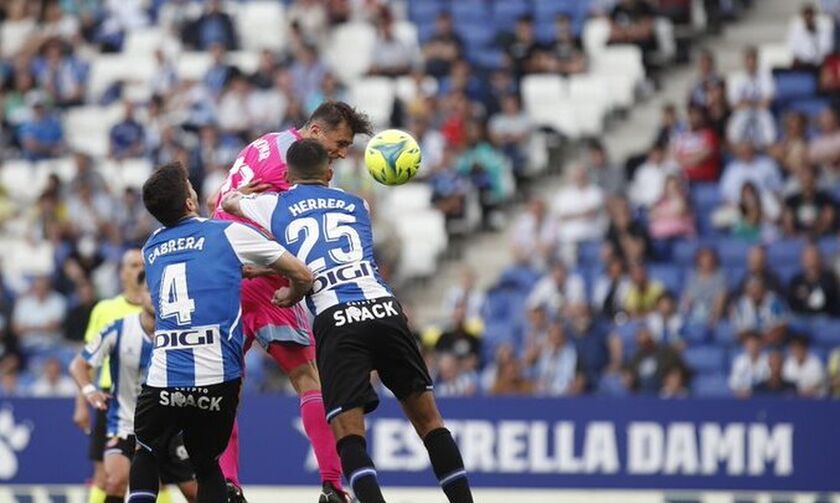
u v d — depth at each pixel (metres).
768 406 47.53
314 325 29.48
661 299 57.56
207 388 28.91
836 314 58.22
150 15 80.88
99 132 75.81
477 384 56.31
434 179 66.06
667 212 62.41
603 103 69.94
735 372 55.22
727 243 62.06
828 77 68.88
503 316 60.25
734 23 73.81
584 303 56.94
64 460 47.41
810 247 58.72
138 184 70.31
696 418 47.59
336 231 29.75
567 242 62.84
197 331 29.02
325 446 31.17
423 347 56.94
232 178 31.80
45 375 57.59
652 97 70.75
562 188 66.69
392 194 66.06
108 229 66.94
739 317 57.81
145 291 37.22
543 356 55.97
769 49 72.19
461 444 47.72
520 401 47.66
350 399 28.83
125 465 37.56
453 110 67.38
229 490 31.08
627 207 61.41
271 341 31.39
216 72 71.94
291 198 30.11
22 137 74.44
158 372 29.16
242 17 78.38
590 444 47.56
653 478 47.44
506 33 73.38
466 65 68.75
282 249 29.09
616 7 72.31
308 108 69.94
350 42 75.44
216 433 29.44
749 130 65.81
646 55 71.62
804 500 47.31
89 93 77.94
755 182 63.31
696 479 47.41
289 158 30.56
